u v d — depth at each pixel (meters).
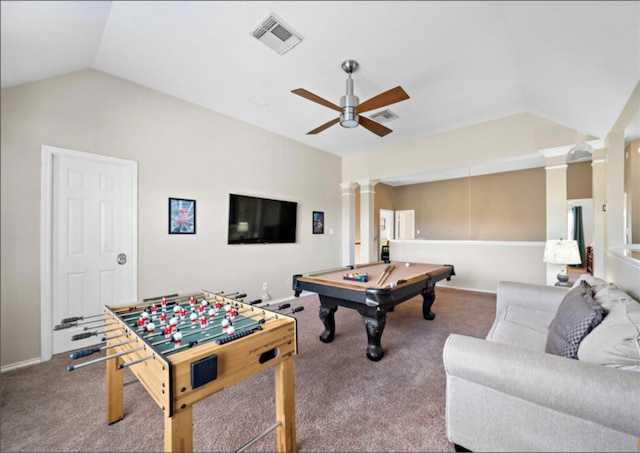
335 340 2.79
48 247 2.38
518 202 6.21
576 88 2.22
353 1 1.81
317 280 2.61
